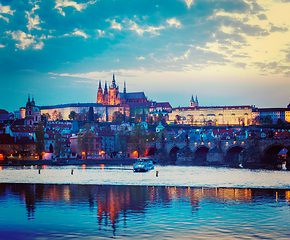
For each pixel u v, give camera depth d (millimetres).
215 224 74125
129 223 75188
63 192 117000
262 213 83688
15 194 112438
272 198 103875
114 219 78438
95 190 121938
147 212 85062
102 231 69562
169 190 121625
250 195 109500
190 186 133250
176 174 195125
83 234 67938
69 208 89688
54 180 158750
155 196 108000
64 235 67375
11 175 184375
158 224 74312
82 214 83188
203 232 68812
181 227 71938
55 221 76750
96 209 88562
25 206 92312
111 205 93625
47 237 66188
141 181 152875
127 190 121812
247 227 71938
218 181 153000
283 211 85688
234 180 156875
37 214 83188
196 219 78312
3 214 83312
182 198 104250
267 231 69438
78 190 121875
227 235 67062
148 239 64875
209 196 107875
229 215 81750
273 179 161625
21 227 72375
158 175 187375
